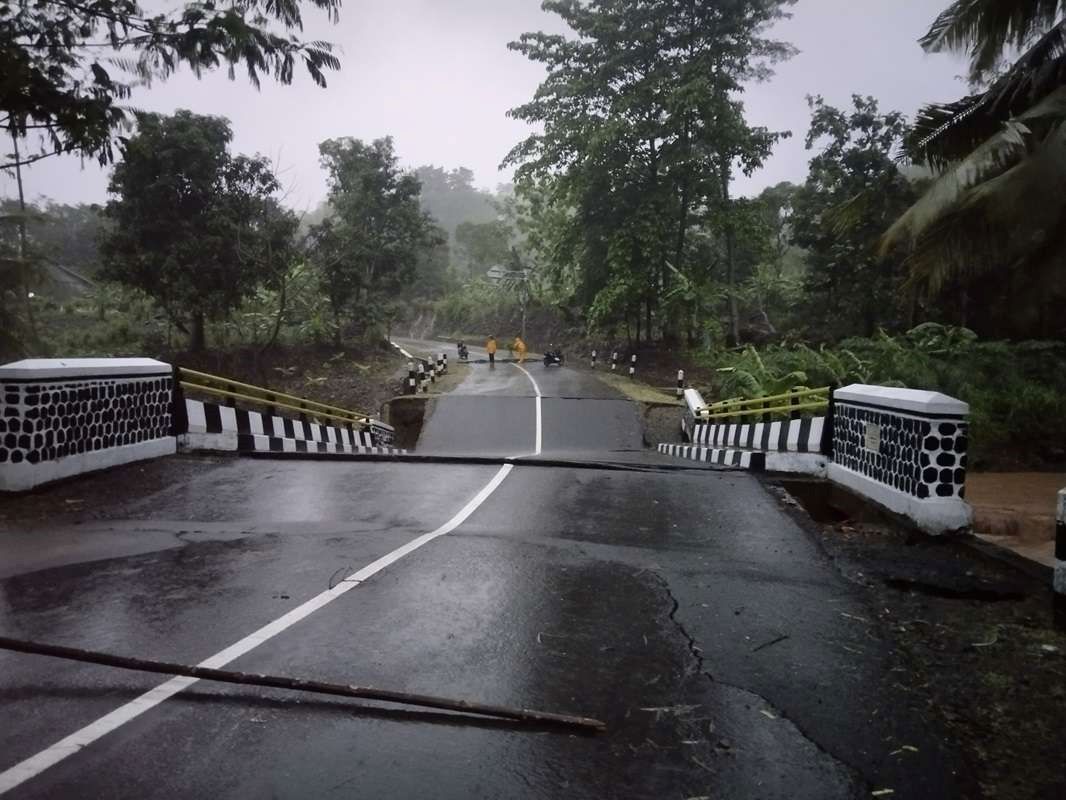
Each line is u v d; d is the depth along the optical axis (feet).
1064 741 10.97
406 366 128.06
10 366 25.66
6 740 10.11
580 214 122.31
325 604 15.60
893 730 11.03
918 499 22.74
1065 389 62.18
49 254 119.55
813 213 102.89
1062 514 16.72
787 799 9.25
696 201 117.70
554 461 35.83
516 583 17.34
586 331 153.48
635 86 111.55
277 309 122.42
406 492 28.22
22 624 14.34
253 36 29.12
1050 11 37.35
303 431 44.50
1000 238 39.09
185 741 10.15
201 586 16.71
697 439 61.21
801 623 15.37
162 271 94.38
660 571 18.69
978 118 40.42
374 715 10.96
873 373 65.57
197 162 94.53
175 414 34.09
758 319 134.21
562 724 10.86
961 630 15.42
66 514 23.39
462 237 275.18
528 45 118.52
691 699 11.84
